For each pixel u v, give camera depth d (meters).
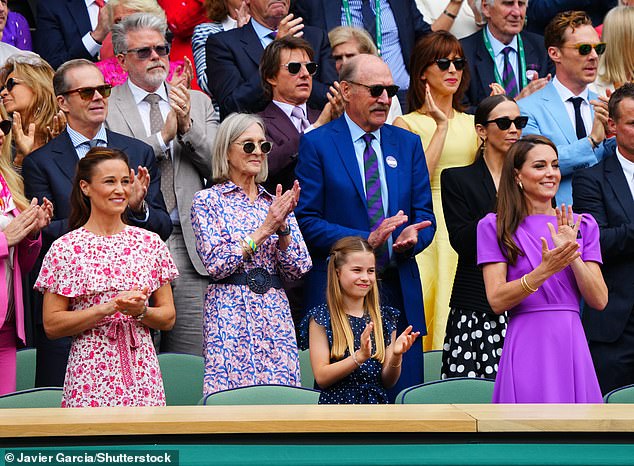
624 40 29.14
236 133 21.97
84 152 23.80
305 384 22.39
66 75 23.75
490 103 23.73
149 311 18.91
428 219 23.92
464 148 26.39
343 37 28.45
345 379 18.70
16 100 24.77
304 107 26.41
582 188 24.00
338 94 25.59
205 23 30.47
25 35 31.33
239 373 21.02
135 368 18.88
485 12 30.66
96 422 13.06
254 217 21.91
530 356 18.41
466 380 18.53
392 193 23.72
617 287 23.44
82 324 18.47
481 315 22.05
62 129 25.05
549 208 18.94
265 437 13.17
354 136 24.05
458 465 13.16
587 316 23.69
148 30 25.84
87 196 19.34
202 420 13.09
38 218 20.95
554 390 18.23
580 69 27.42
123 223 19.83
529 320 18.52
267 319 21.38
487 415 13.52
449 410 13.91
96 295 18.84
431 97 26.03
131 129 25.58
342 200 23.59
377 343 18.95
